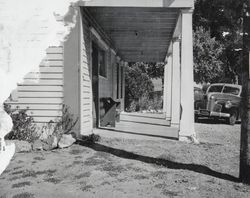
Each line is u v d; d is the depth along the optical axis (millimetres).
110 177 5621
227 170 6203
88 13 9773
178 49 12906
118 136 9625
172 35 13094
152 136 9797
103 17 10633
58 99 8891
